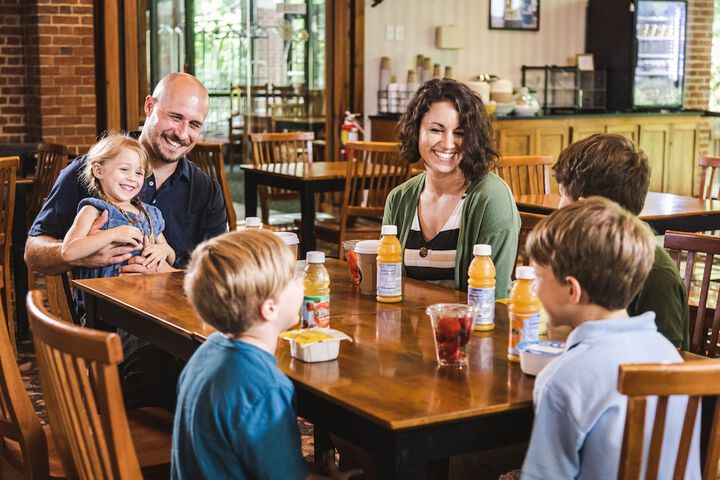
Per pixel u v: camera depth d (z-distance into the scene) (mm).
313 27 8477
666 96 9414
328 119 8648
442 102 2785
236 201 8406
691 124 9273
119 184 3092
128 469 1668
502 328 2271
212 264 1705
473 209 2781
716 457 1583
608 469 1575
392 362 1979
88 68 7531
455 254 2844
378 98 8695
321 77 8578
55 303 3238
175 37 7902
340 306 2482
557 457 1600
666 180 9195
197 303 1738
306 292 2209
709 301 4062
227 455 1697
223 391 1693
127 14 7621
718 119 9859
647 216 4453
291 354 2023
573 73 9117
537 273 1715
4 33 7496
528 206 4715
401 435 1633
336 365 1956
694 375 1425
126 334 2980
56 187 3244
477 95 2812
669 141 9148
